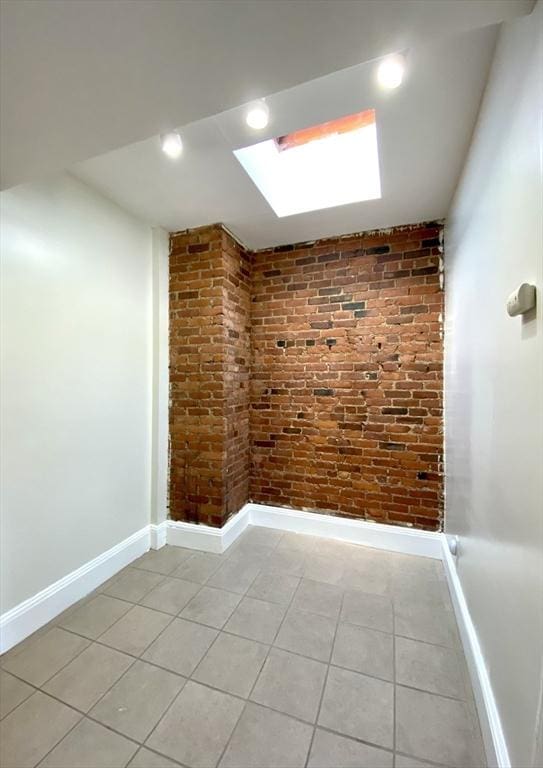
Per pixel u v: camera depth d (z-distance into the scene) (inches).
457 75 51.4
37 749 47.7
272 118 60.4
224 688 57.3
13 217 65.4
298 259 113.3
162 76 40.9
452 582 79.4
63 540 75.9
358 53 38.3
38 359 70.4
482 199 56.3
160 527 104.1
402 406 102.4
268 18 33.9
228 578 88.0
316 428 111.7
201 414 103.7
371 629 70.6
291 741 49.2
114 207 89.3
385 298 104.0
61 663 61.7
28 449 68.6
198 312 103.8
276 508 116.4
